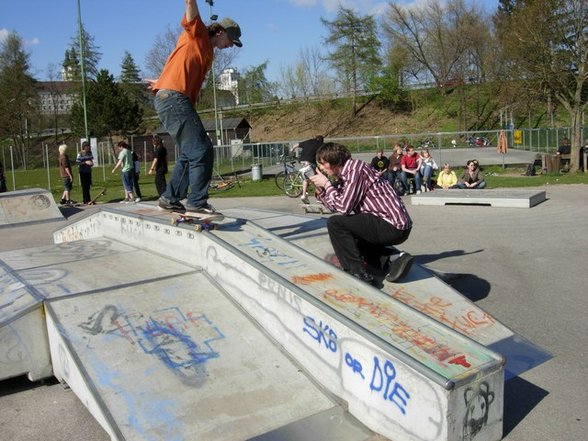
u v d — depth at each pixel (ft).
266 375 12.44
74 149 182.29
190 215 17.25
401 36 167.94
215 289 15.83
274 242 16.52
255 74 211.61
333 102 189.98
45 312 14.23
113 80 167.53
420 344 10.98
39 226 42.16
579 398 12.46
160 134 143.43
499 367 10.32
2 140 175.63
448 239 29.58
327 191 14.42
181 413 11.13
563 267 23.12
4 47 177.78
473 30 149.07
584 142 72.69
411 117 172.24
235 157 81.56
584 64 63.16
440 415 9.57
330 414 11.41
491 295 20.03
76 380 12.53
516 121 143.95
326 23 180.34
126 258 18.95
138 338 13.30
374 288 13.44
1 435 12.01
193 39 15.70
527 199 38.47
